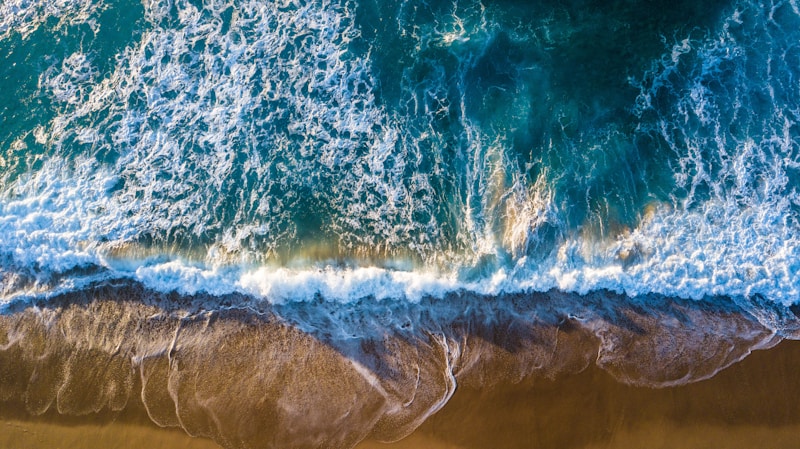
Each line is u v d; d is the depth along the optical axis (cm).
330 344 1370
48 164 1568
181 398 1312
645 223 1480
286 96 1656
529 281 1426
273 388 1323
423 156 1577
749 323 1382
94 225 1490
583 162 1560
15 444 1284
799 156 1541
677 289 1416
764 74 1644
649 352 1348
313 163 1577
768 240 1457
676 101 1627
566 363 1338
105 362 1352
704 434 1265
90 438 1285
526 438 1269
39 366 1349
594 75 1673
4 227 1473
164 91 1666
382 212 1515
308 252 1472
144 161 1580
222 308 1409
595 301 1413
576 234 1472
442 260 1453
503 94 1655
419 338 1376
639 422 1275
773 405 1287
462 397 1309
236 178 1559
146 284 1430
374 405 1308
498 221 1491
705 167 1541
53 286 1427
